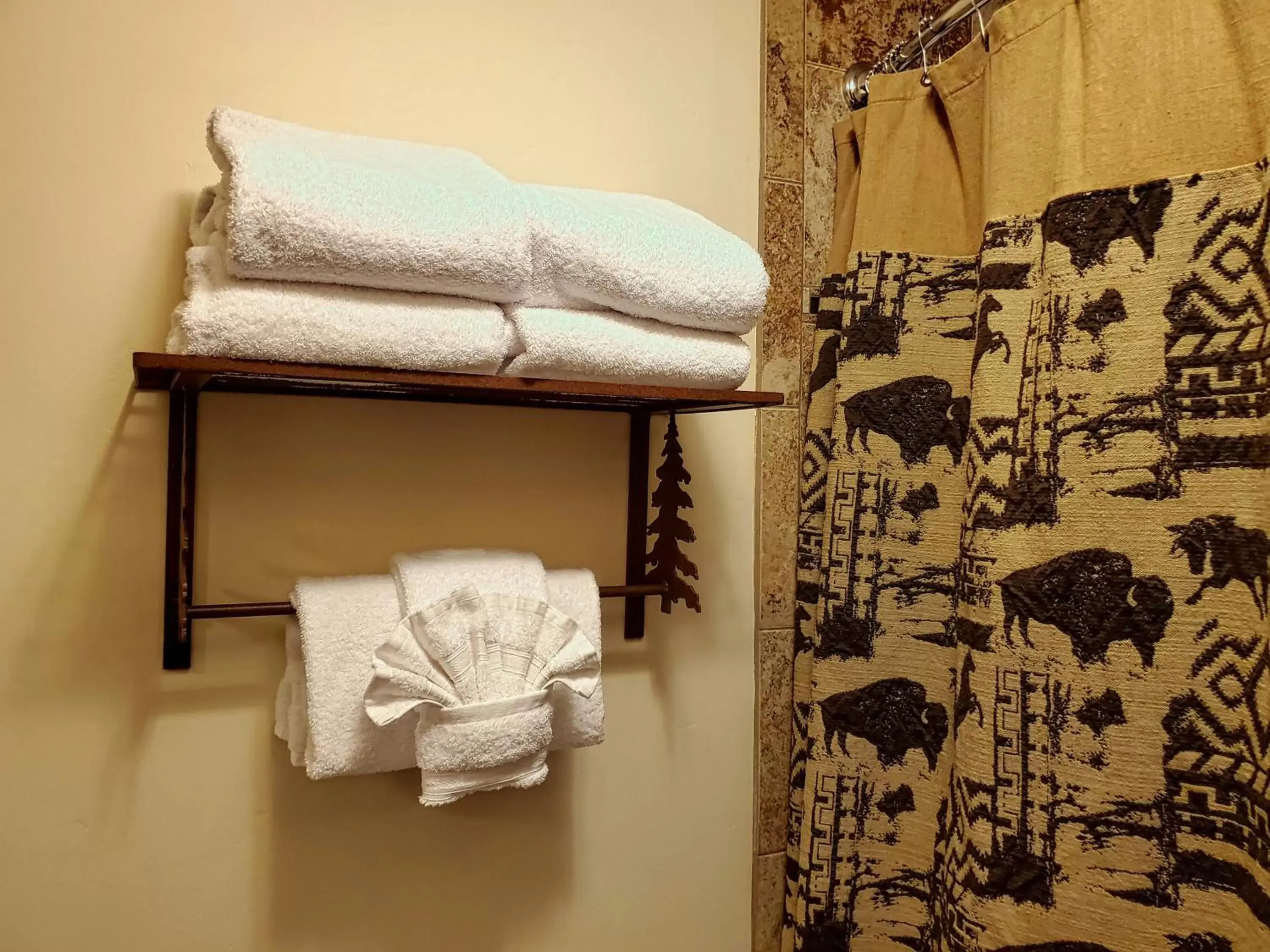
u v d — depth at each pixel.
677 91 1.00
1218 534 0.66
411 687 0.71
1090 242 0.74
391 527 0.86
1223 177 0.67
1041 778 0.76
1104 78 0.75
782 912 1.06
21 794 0.74
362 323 0.65
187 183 0.78
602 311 0.77
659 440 0.99
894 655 0.94
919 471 0.94
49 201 0.74
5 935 0.73
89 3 0.75
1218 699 0.66
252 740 0.81
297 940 0.82
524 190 0.75
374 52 0.85
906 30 1.13
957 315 0.93
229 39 0.80
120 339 0.76
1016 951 0.76
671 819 1.00
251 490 0.81
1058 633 0.76
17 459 0.74
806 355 1.07
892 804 0.93
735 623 1.03
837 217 1.07
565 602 0.83
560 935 0.93
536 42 0.93
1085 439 0.74
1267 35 0.65
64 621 0.75
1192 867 0.67
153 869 0.77
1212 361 0.67
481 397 0.82
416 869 0.87
